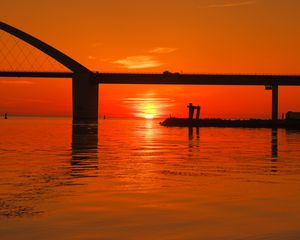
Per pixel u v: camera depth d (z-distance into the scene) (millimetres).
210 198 18344
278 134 94188
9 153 40375
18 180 22984
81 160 34062
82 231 13438
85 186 21203
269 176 25234
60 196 18609
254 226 14016
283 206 16828
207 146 52781
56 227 13828
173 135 84938
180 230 13594
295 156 39094
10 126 138125
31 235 13000
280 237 12875
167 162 33094
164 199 18109
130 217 15125
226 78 179875
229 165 31188
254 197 18562
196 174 26031
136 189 20484
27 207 16500
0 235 12984
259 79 175625
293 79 174625
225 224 14258
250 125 154375
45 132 92812
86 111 185750
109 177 24422
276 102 173250
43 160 33781
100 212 15805
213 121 167750
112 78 185625
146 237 12883
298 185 21797
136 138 71812
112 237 12883
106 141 62031
